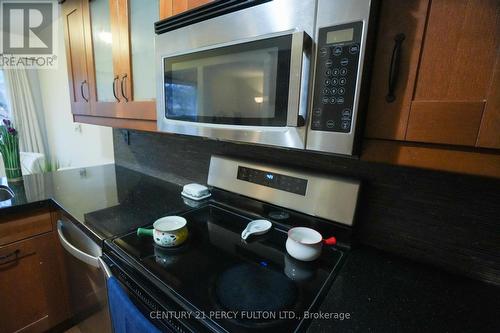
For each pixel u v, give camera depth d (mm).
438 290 632
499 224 618
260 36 568
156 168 1587
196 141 1308
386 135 488
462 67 405
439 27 415
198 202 1182
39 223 1218
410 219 743
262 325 506
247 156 1086
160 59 822
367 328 512
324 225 840
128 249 773
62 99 2629
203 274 670
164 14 832
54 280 1323
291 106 516
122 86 1078
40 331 1326
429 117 441
